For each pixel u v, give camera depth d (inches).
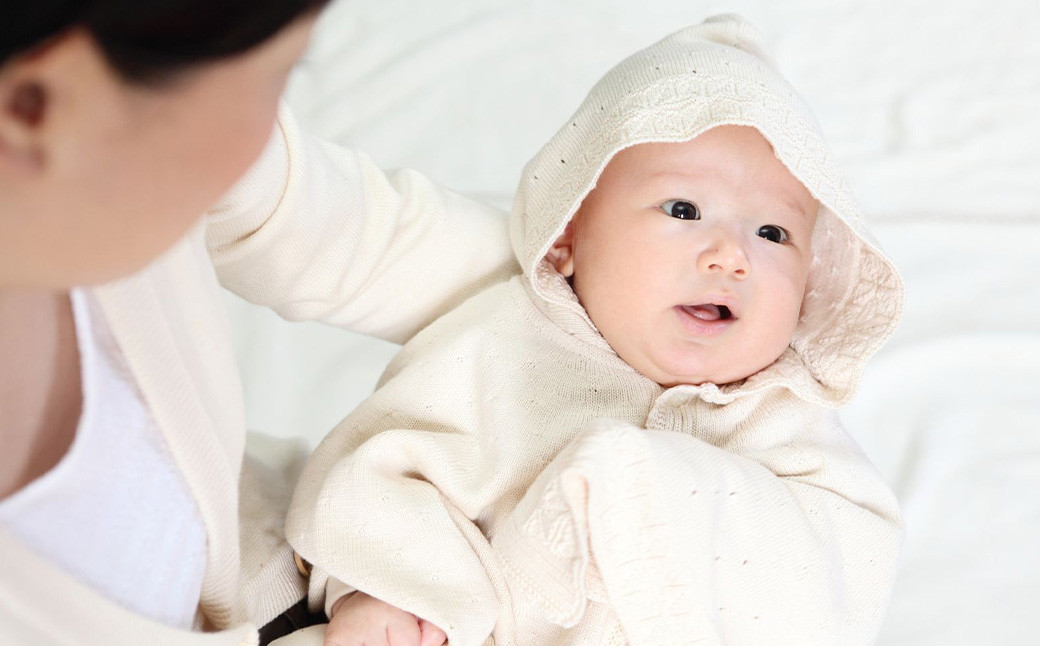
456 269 40.3
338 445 38.6
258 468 40.1
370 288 38.5
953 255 67.8
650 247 37.7
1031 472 57.6
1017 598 52.9
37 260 16.0
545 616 34.8
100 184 15.3
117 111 14.6
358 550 34.5
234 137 16.2
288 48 15.7
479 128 74.0
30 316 21.0
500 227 42.3
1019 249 67.9
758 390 37.8
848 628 34.9
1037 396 61.0
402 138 73.2
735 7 83.7
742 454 37.0
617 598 30.6
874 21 83.2
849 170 72.2
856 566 35.6
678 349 37.7
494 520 36.8
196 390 25.7
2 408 20.3
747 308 37.5
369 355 61.9
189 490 24.9
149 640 22.9
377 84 75.8
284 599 35.4
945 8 84.4
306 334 62.4
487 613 34.1
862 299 39.7
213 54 14.4
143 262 17.0
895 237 68.3
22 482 21.1
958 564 54.2
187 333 26.1
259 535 35.9
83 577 22.1
